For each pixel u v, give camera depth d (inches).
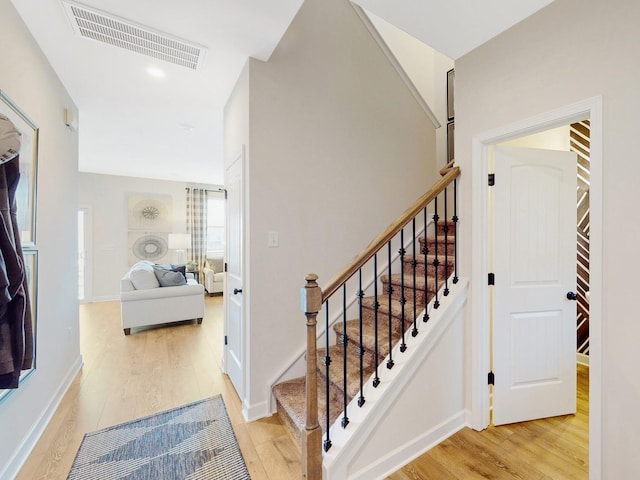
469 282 77.8
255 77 83.9
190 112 121.6
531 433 75.2
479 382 75.8
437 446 70.8
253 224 82.9
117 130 142.3
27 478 61.4
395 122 113.2
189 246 262.1
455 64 81.6
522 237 78.2
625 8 50.5
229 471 63.3
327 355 60.1
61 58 83.7
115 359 121.6
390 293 68.6
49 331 83.2
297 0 64.2
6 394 60.1
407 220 70.5
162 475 62.2
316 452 55.6
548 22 61.1
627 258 50.1
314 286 55.4
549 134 111.1
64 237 98.1
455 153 81.7
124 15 67.6
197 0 63.7
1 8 59.4
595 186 53.7
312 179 93.5
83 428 77.4
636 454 49.1
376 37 109.1
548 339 80.4
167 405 88.4
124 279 156.1
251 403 82.0
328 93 97.3
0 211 47.4
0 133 45.1
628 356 50.0
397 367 67.3
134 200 252.8
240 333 90.5
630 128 49.8
